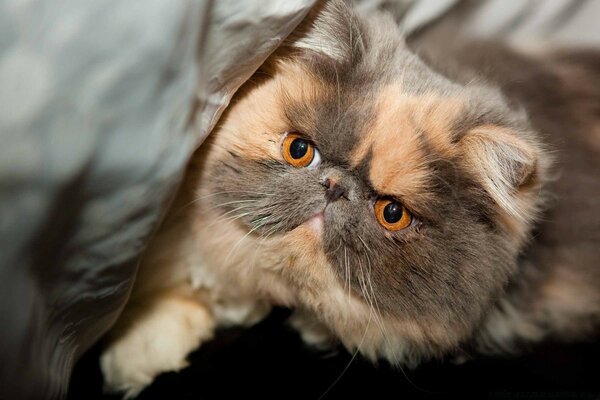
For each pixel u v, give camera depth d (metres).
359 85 0.28
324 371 0.33
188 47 0.19
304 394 0.32
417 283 0.28
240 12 0.22
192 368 0.32
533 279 0.32
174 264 0.31
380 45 0.30
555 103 0.35
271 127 0.28
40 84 0.17
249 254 0.29
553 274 0.32
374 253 0.28
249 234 0.28
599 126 0.35
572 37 0.39
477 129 0.28
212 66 0.23
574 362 0.35
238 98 0.29
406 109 0.28
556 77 0.36
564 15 0.39
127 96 0.19
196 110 0.22
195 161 0.28
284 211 0.27
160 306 0.32
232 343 0.34
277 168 0.28
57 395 0.24
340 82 0.28
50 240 0.19
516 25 0.39
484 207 0.28
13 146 0.17
